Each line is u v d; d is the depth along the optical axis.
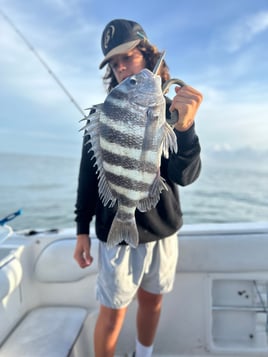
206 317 1.93
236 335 1.97
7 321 1.72
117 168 1.02
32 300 2.02
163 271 1.55
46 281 2.01
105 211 1.47
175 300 1.95
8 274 1.67
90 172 1.54
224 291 1.99
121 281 1.48
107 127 1.00
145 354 1.72
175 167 1.23
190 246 1.90
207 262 1.89
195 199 13.26
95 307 2.03
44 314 1.95
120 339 1.97
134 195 1.04
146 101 0.95
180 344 1.96
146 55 1.47
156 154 0.99
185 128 1.09
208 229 1.96
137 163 1.00
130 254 1.48
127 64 1.44
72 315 1.92
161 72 1.53
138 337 1.72
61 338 1.69
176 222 1.54
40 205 12.45
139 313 1.69
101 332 1.54
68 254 1.99
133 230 1.08
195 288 1.94
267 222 2.09
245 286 1.97
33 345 1.62
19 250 1.88
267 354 1.86
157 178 1.04
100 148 1.03
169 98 1.35
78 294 2.04
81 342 1.79
